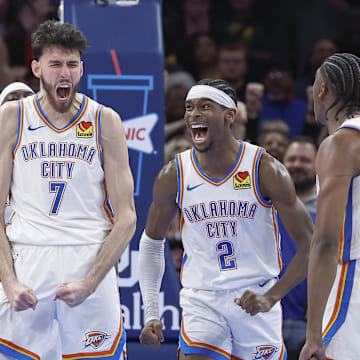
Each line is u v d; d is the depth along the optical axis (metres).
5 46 23.84
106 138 10.45
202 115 10.67
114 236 10.30
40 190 10.31
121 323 10.84
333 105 9.20
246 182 10.85
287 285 10.84
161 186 11.23
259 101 21.16
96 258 10.23
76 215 10.41
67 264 10.29
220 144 10.78
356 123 8.77
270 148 19.08
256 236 10.95
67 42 10.01
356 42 26.36
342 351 8.77
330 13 26.66
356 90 9.11
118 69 14.60
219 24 26.02
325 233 8.41
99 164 10.47
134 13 14.84
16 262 10.34
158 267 11.78
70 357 10.62
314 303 8.39
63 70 10.01
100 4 14.88
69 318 10.43
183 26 25.67
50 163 10.30
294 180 16.83
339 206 8.44
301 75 25.55
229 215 10.88
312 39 26.30
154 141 14.67
